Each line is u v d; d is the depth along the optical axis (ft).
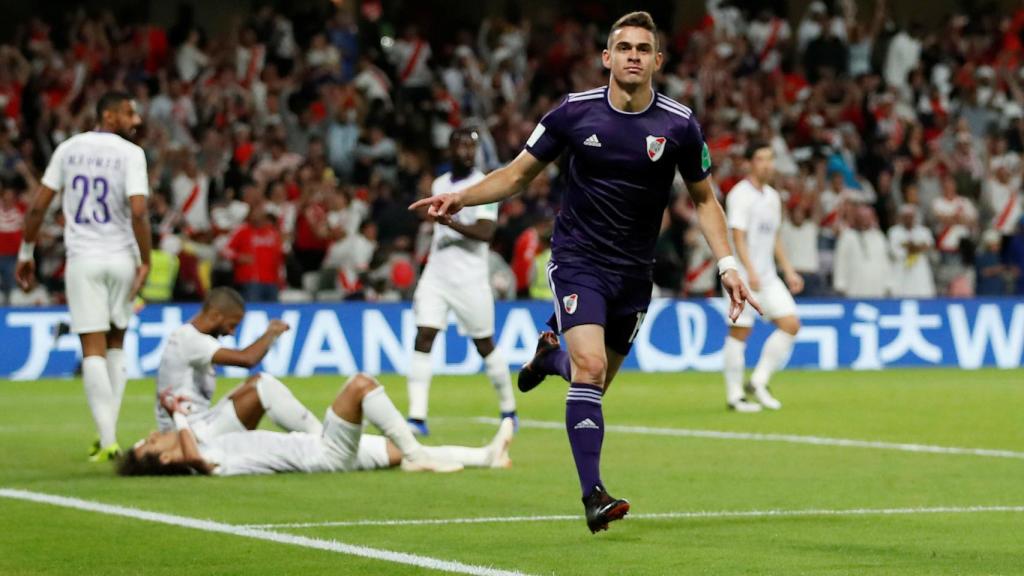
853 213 117.08
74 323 52.70
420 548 33.37
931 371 105.60
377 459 47.52
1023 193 133.08
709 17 146.92
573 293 34.96
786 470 48.83
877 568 30.91
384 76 135.44
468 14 153.69
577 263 35.17
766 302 73.87
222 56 132.16
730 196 73.31
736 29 149.59
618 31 34.50
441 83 136.77
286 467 46.68
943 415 70.49
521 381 40.75
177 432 46.52
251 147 120.57
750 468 49.42
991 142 132.16
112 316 53.16
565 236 35.47
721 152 128.98
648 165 34.55
